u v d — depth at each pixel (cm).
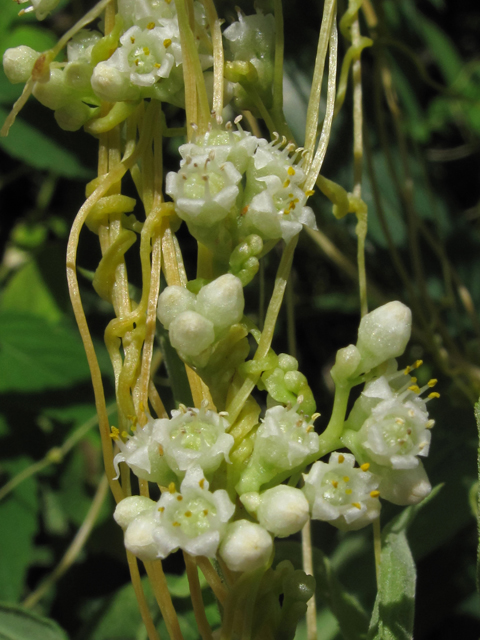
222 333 5
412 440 5
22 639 7
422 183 12
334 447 6
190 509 5
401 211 11
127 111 6
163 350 7
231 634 6
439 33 14
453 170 15
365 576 9
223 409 6
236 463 5
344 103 11
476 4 16
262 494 5
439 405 9
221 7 9
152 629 6
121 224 6
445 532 8
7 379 10
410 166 12
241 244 6
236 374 6
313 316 13
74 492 11
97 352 11
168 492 5
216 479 6
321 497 5
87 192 6
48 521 12
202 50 7
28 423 10
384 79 10
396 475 5
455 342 11
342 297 12
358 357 6
